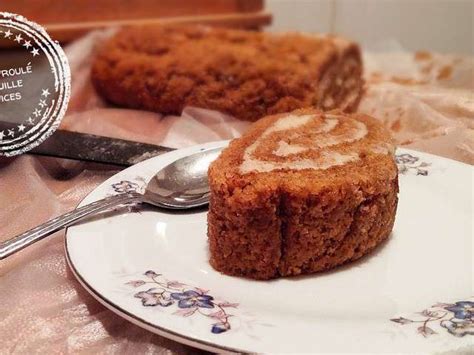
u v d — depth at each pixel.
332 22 0.78
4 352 0.20
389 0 0.77
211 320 0.18
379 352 0.17
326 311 0.20
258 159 0.25
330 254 0.23
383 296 0.22
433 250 0.25
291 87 0.38
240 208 0.22
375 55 0.59
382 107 0.42
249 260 0.23
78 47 0.48
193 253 0.24
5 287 0.23
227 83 0.39
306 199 0.22
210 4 0.62
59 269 0.24
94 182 0.31
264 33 0.48
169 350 0.20
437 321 0.19
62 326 0.21
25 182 0.30
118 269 0.21
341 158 0.25
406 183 0.30
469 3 0.77
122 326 0.21
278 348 0.17
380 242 0.25
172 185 0.28
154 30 0.47
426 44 0.78
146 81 0.41
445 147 0.35
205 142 0.35
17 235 0.24
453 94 0.42
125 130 0.37
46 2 0.52
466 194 0.29
